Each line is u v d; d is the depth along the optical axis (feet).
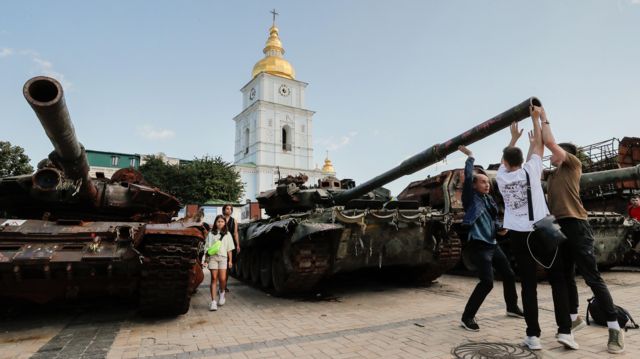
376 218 26.25
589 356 13.92
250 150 185.68
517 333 17.11
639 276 36.81
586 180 32.55
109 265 18.06
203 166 140.36
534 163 15.19
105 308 24.11
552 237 14.28
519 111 17.13
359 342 16.51
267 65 187.73
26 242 18.20
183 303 20.39
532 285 14.89
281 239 28.14
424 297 27.48
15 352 15.61
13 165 89.15
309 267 25.68
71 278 18.39
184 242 18.93
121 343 16.75
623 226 37.17
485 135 19.48
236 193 145.18
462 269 42.55
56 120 14.57
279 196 34.12
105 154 169.48
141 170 140.77
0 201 23.06
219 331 18.79
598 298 14.61
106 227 19.81
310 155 188.34
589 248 14.97
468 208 18.45
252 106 182.80
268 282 30.89
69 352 15.55
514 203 15.30
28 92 13.34
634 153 55.88
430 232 29.35
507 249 34.86
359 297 27.94
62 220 19.88
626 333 16.71
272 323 20.40
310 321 20.72
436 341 16.26
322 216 25.46
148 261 17.97
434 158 22.75
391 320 20.44
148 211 26.16
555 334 16.79
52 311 23.27
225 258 25.52
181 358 14.75
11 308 23.77
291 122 187.11
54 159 20.04
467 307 18.01
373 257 27.71
